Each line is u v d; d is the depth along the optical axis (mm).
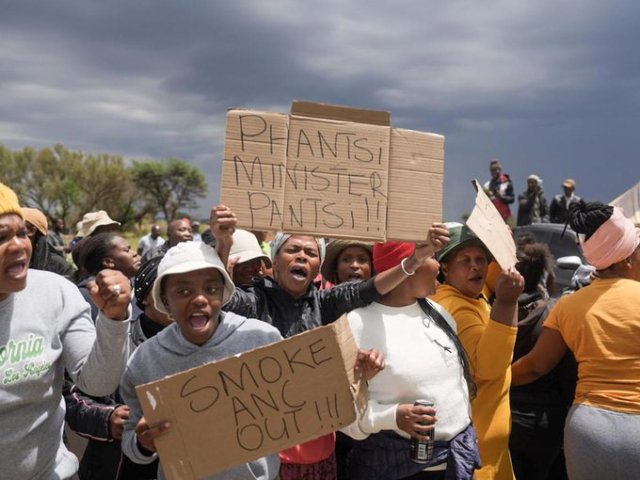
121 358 2229
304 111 2607
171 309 2355
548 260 4078
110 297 2156
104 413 2762
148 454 2367
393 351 2723
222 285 2396
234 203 2520
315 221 2576
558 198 13984
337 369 2240
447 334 2865
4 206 2172
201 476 2176
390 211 2643
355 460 2787
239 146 2541
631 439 2832
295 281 3084
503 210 16266
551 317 3266
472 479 2742
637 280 3164
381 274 2803
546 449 3545
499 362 2959
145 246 17953
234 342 2428
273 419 2215
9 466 2271
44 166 60938
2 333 2244
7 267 2170
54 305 2375
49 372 2338
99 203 62625
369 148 2639
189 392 2168
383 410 2631
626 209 6422
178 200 70938
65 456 2539
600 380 2971
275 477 2496
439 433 2672
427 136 2695
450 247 3246
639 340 2924
